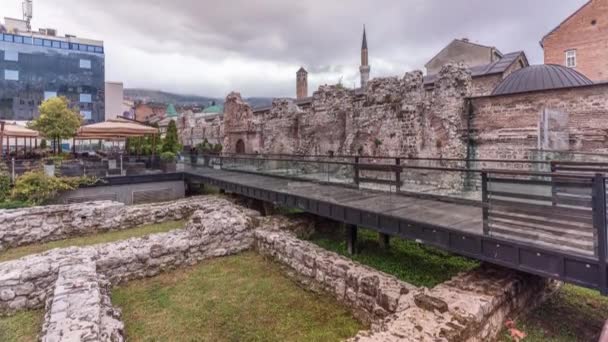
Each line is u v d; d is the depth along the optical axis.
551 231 4.79
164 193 17.25
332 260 7.13
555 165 7.71
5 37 39.69
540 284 6.12
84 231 11.77
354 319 6.13
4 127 15.85
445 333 3.99
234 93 28.56
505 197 5.46
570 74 12.77
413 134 14.02
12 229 10.61
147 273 8.16
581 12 23.38
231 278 8.00
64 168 14.80
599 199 4.18
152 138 25.11
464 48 25.14
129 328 5.89
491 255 5.38
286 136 21.75
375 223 7.39
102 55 46.47
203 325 5.97
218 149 28.77
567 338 4.88
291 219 10.74
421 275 7.48
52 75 42.66
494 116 12.19
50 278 7.01
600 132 10.08
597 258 4.20
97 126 15.96
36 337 5.72
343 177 10.09
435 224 6.26
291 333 5.69
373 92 15.79
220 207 11.97
